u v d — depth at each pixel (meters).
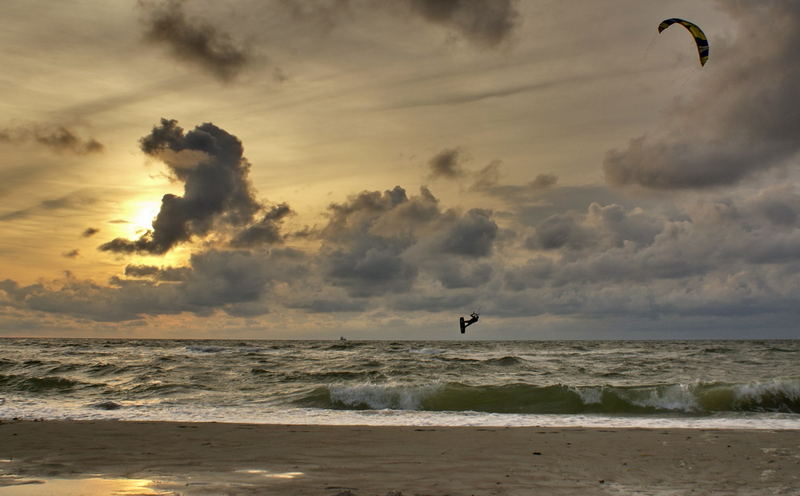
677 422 15.66
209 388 24.56
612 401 19.28
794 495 7.21
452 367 37.00
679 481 8.04
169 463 9.22
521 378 29.83
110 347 93.12
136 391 23.53
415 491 7.26
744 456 10.11
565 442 11.73
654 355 60.72
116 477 7.98
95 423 14.27
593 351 79.06
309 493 7.04
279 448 10.87
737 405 18.89
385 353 67.50
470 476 8.29
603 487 7.62
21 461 9.31
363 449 10.79
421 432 13.12
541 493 7.23
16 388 24.23
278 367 37.12
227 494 6.92
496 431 13.36
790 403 18.94
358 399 19.92
